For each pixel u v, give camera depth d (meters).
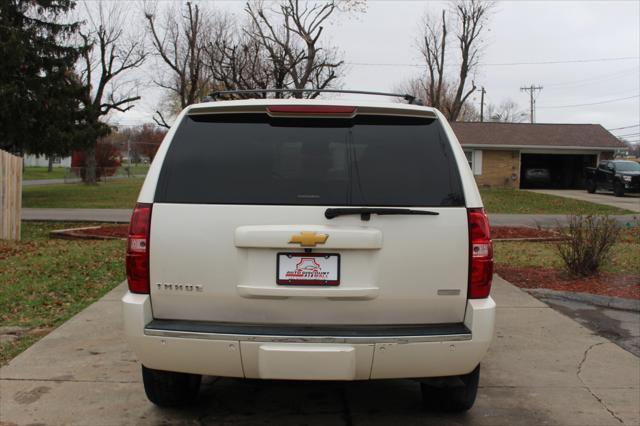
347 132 3.32
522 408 4.06
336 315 3.13
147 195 3.19
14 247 10.77
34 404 4.00
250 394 4.29
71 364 4.76
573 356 5.13
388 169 3.23
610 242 8.59
